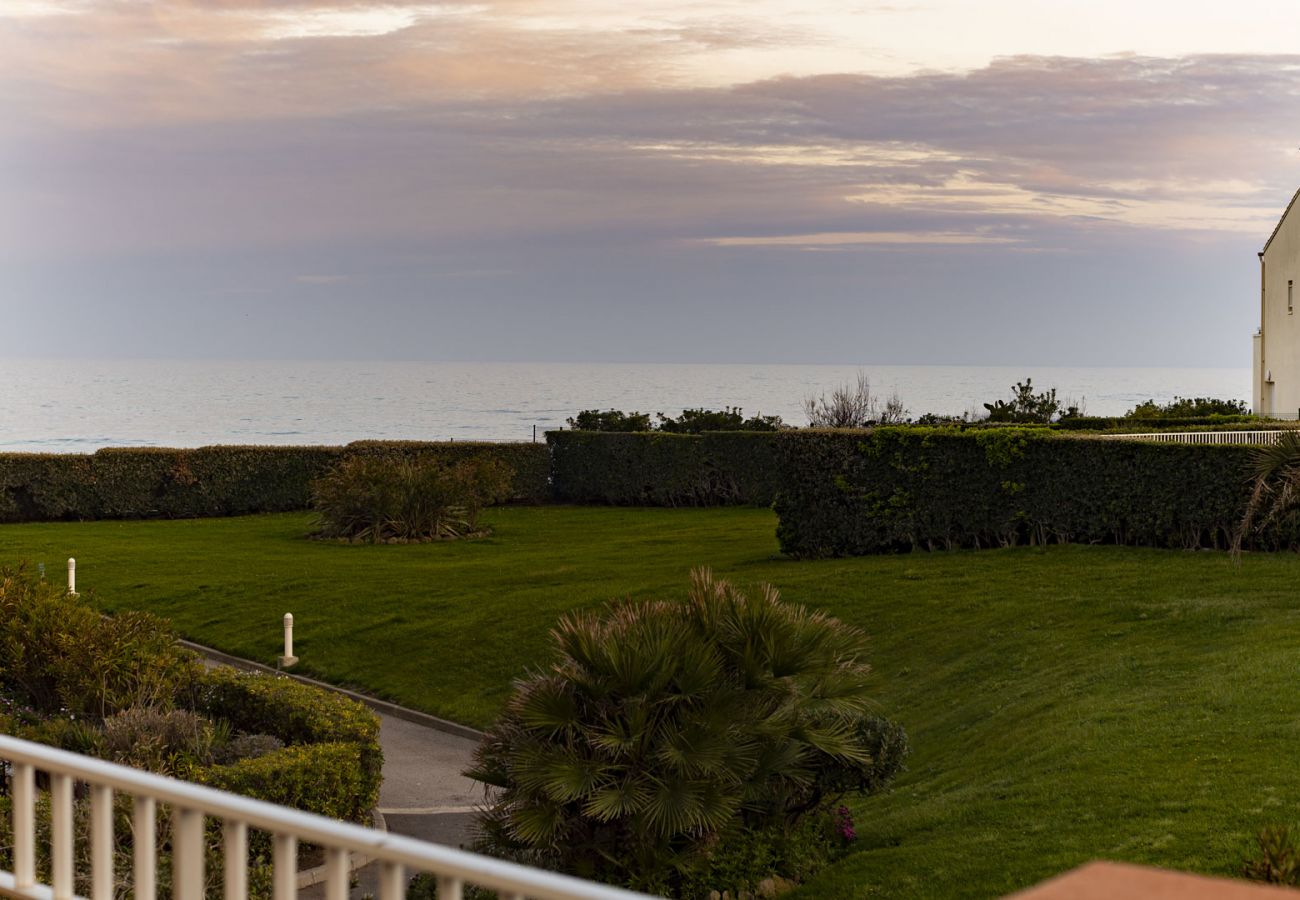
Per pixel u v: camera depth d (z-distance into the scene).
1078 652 14.32
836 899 8.98
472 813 12.58
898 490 21.62
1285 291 37.91
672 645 9.40
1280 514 17.39
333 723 12.43
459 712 16.80
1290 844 7.40
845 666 10.33
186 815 3.75
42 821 9.16
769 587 10.32
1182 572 16.81
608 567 23.88
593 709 9.45
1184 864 7.84
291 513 39.00
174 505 38.00
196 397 150.62
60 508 36.81
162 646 14.52
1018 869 8.51
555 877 2.91
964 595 17.45
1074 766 10.53
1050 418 37.25
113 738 11.88
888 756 10.27
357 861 11.36
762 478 37.50
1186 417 31.50
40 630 14.12
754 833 9.72
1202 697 11.56
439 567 25.11
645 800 8.98
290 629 19.14
